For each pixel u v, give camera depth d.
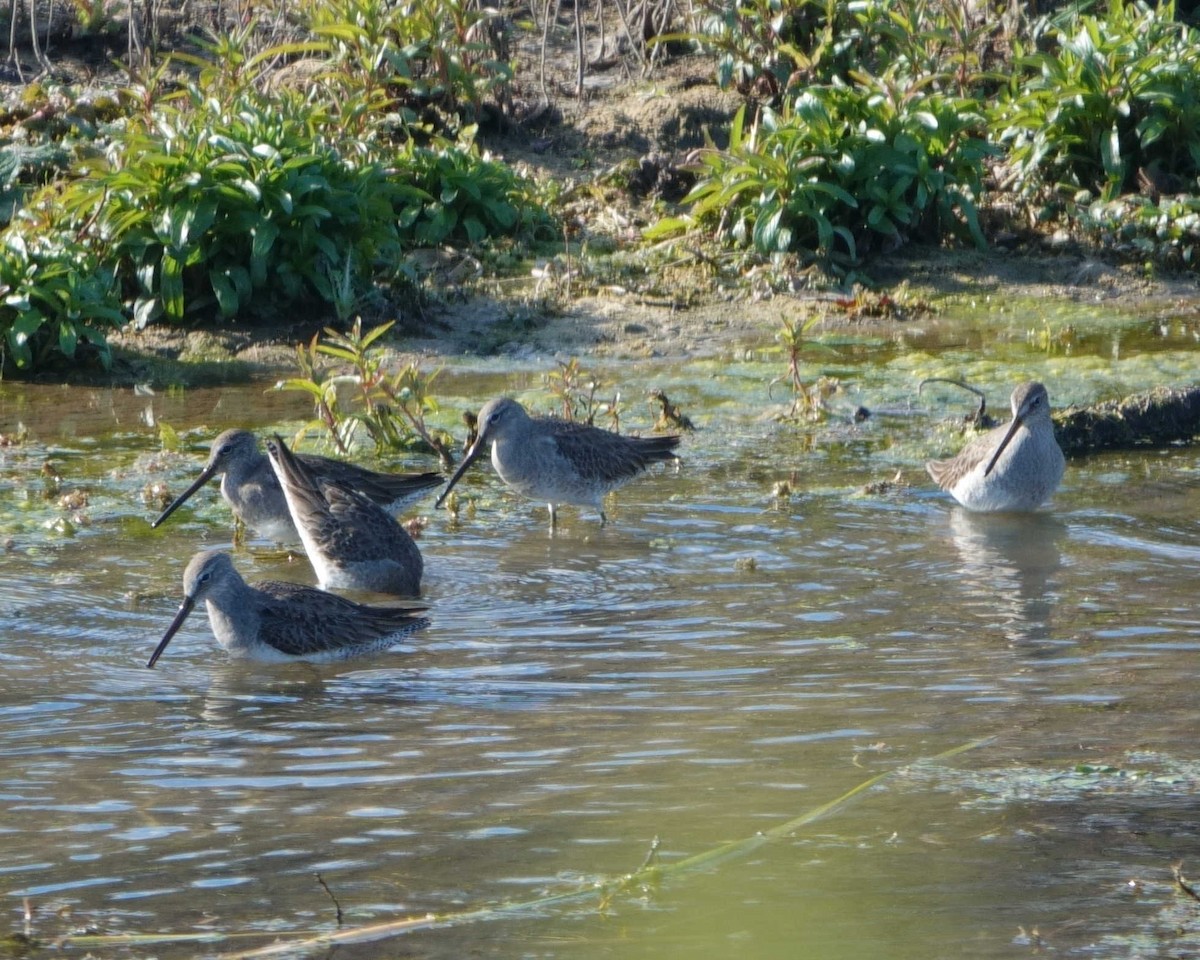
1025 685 9.54
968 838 7.39
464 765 8.41
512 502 14.29
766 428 16.02
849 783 8.04
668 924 6.61
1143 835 7.41
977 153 21.66
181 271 18.73
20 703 9.56
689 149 23.30
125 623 11.12
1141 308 20.20
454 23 22.84
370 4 22.42
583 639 10.66
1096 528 13.24
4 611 11.21
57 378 17.47
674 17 25.67
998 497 13.44
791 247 21.11
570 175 22.70
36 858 7.30
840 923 6.60
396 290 19.38
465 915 6.72
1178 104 22.25
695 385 17.34
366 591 11.69
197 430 15.78
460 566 12.43
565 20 26.95
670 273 20.66
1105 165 22.23
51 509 13.50
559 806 7.82
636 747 8.61
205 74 21.27
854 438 15.71
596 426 15.45
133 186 18.55
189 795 8.05
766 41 23.73
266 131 19.27
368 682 9.93
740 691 9.52
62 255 17.75
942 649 10.28
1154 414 16.11
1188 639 10.41
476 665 10.18
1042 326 19.48
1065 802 7.78
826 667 9.95
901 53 23.41
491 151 22.92
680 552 12.66
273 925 6.65
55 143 21.09
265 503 12.87
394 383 15.57
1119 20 23.53
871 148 21.08
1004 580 11.82
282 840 7.48
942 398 16.84
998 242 21.92
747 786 8.02
